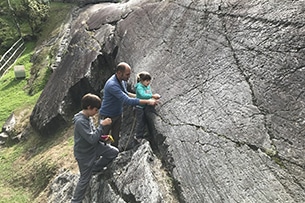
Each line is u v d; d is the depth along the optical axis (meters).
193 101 5.25
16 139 11.73
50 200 7.20
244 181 3.86
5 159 10.83
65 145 9.31
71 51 11.70
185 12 6.95
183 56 6.14
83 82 9.86
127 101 5.20
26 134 11.54
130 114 6.67
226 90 4.88
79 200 5.18
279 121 4.04
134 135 6.05
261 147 4.00
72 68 10.78
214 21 6.00
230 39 5.43
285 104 4.10
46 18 20.09
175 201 4.29
